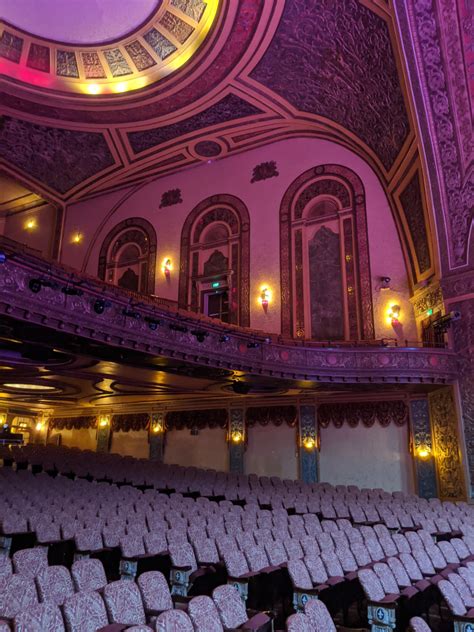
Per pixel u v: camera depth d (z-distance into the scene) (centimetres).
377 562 589
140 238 1864
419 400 1434
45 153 1786
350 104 1427
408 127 1304
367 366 1252
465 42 1129
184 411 1758
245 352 1163
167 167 1848
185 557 564
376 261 1504
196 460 1689
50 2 1400
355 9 1162
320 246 1584
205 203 1788
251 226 1689
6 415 1998
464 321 1261
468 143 1230
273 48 1361
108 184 1927
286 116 1606
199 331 1062
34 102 1562
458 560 689
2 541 616
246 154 1769
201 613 363
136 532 640
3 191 2108
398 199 1460
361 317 1480
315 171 1650
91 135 1702
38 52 1523
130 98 1562
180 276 1752
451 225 1293
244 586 521
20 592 361
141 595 396
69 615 329
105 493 917
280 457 1560
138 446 1820
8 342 949
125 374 1255
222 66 1439
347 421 1502
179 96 1548
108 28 1465
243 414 1648
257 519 782
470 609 486
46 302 810
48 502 782
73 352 965
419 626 362
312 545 648
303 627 360
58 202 2003
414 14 1103
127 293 1034
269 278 1619
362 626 575
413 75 1182
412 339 1418
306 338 1516
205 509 844
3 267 756
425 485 1359
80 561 418
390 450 1436
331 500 1102
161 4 1384
